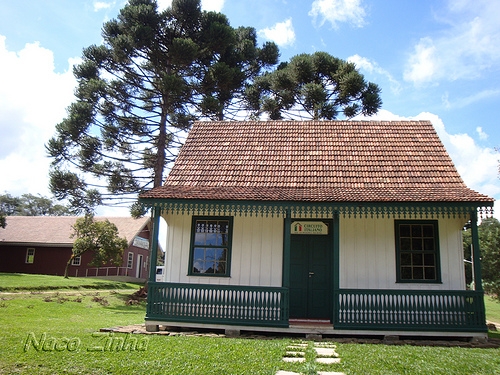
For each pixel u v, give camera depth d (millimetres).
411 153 14062
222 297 11633
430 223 12172
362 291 11070
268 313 11289
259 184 13008
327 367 7566
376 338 11133
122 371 7105
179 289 11680
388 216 11492
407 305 11016
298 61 30547
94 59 26234
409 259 12047
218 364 7555
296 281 12633
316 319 12320
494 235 23016
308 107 30234
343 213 11352
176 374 6988
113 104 25875
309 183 12977
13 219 43250
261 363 7664
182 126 26922
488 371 7402
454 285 11773
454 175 12961
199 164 14039
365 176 13156
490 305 26438
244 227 12602
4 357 7648
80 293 23922
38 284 24562
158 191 12211
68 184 25188
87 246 30234
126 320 15078
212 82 27672
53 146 24688
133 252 43062
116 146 26500
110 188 26062
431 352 8867
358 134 15250
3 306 16641
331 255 12695
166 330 11719
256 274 12297
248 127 16047
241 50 31562
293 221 12883
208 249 12570
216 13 27766
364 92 30469
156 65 25906
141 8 25156
